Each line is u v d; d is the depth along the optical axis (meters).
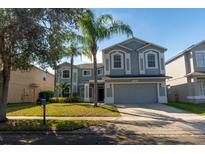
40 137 8.71
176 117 13.49
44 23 10.79
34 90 33.81
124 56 24.25
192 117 13.47
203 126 10.61
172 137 8.49
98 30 18.05
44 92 32.50
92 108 17.25
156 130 9.73
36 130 9.77
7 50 10.86
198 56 24.34
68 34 12.28
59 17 10.91
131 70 24.03
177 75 28.20
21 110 16.80
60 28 11.32
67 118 13.27
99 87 29.80
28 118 13.23
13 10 9.41
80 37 17.61
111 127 10.45
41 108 17.34
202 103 22.55
